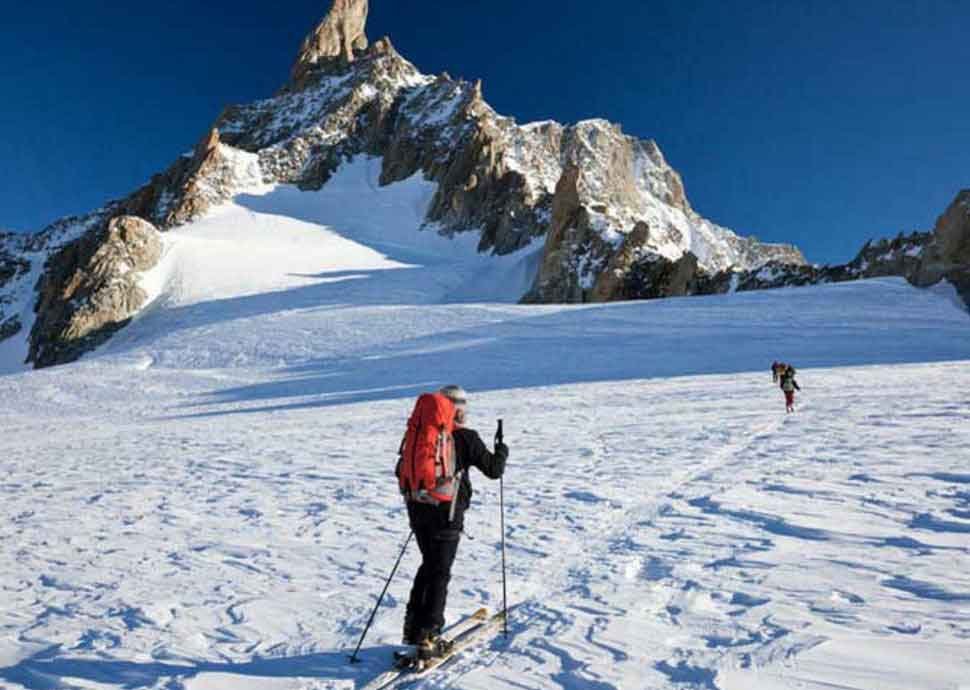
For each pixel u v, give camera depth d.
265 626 4.84
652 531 6.75
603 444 13.64
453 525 4.38
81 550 7.39
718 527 6.64
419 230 148.50
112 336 100.81
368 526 7.86
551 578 5.57
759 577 5.07
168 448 17.70
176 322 94.31
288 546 7.11
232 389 43.56
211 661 4.27
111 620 5.10
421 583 4.35
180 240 123.06
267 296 100.38
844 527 6.22
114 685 3.96
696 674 3.56
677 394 23.62
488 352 45.69
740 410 18.31
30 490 12.12
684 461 10.88
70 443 21.59
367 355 51.38
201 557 6.83
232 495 10.37
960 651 3.55
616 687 3.50
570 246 97.75
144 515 9.18
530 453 12.98
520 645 4.21
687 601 4.72
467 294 101.75
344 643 4.48
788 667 3.53
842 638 3.84
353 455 14.26
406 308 69.56
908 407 15.55
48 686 4.00
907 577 4.79
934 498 7.01
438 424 4.48
